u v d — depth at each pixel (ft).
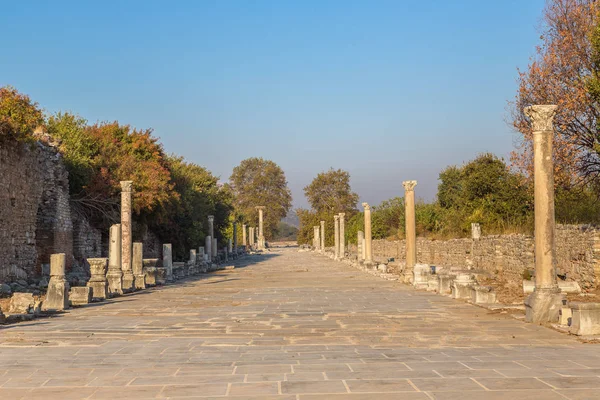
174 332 37.14
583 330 33.94
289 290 73.31
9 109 73.05
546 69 70.74
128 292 72.08
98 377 24.44
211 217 168.96
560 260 63.26
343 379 23.47
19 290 67.00
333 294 66.03
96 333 36.81
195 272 122.11
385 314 45.80
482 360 27.09
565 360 26.99
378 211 203.41
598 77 60.54
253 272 126.00
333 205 327.47
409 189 82.43
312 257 222.48
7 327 39.88
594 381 22.77
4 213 71.67
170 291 74.13
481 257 89.10
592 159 66.90
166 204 125.49
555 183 68.23
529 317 39.73
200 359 28.04
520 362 26.55
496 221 103.96
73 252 98.37
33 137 77.30
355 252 190.19
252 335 35.73
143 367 26.32
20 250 76.43
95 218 110.01
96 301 59.52
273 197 390.83
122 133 129.70
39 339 34.45
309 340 33.65
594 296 50.75
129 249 77.10
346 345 31.83
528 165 74.84
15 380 24.06
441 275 65.10
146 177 113.50
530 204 105.09
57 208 87.61
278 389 21.99
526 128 73.41
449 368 25.36
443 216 143.43
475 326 38.42
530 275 68.95
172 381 23.56
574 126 67.67
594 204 66.74
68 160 100.89
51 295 51.65
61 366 26.66
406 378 23.54
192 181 170.71
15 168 75.15
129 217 77.97
